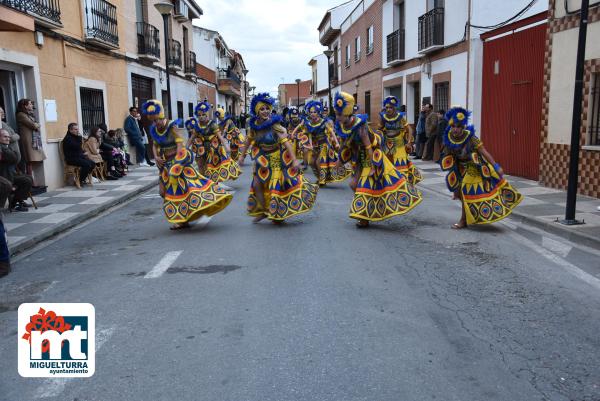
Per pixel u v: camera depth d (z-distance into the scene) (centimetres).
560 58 1073
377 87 2659
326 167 1251
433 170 1533
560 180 1089
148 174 1617
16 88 1197
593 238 689
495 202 769
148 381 355
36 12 1171
